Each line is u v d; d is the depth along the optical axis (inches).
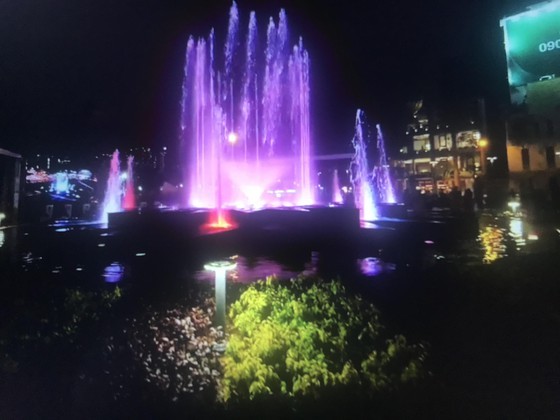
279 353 176.6
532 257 382.9
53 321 234.4
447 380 156.4
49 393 157.6
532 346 186.5
